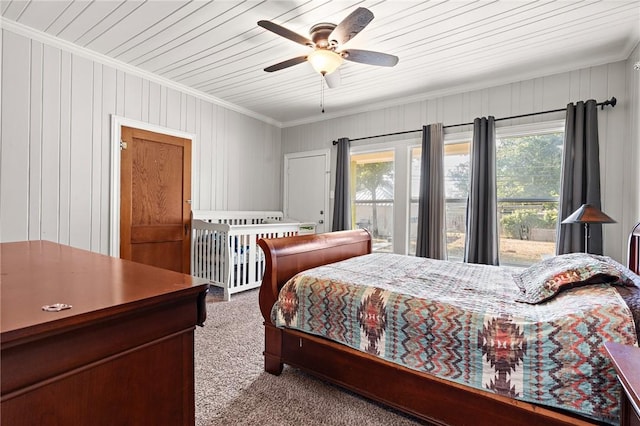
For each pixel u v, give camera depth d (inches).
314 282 72.2
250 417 62.1
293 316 73.0
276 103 179.3
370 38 107.7
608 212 116.5
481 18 96.0
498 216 141.9
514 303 58.5
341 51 96.4
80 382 26.2
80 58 121.6
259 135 202.7
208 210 171.5
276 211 210.5
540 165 133.6
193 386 35.6
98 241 128.1
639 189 102.0
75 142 121.2
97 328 27.0
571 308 50.4
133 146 138.9
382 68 130.6
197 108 165.3
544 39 107.3
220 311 124.2
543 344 47.3
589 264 60.1
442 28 101.7
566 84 125.9
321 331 68.9
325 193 197.9
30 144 110.3
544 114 130.4
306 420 61.5
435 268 90.2
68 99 118.9
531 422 48.1
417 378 57.9
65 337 25.0
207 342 95.7
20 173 108.3
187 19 100.2
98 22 102.7
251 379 75.9
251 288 153.0
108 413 28.1
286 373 79.0
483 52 116.9
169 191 153.3
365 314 63.2
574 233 116.1
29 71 109.3
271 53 122.6
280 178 218.8
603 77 119.0
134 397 30.1
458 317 54.2
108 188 130.9
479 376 51.4
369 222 183.0
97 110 126.9
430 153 152.2
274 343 77.7
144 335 30.5
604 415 43.4
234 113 185.8
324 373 69.9
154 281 36.6
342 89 155.9
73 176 120.9
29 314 25.0
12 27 104.4
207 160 171.0
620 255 114.0
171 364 33.3
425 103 160.4
